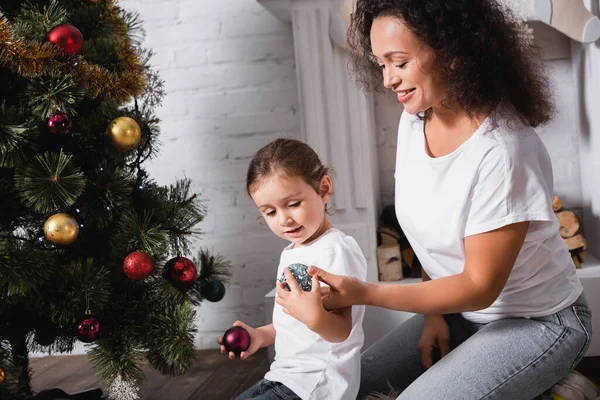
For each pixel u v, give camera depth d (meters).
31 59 1.53
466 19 1.15
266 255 2.49
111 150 1.71
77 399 1.95
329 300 1.15
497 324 1.29
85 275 1.61
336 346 1.28
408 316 1.99
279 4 2.19
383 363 1.48
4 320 1.68
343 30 2.14
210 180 2.50
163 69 2.48
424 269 1.47
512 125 1.20
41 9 1.73
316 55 2.20
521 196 1.17
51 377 2.26
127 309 1.74
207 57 2.46
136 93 1.79
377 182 2.39
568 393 1.29
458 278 1.17
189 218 1.92
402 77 1.18
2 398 1.62
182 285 1.78
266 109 2.45
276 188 1.29
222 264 2.10
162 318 1.68
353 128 2.21
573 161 2.32
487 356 1.23
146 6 2.46
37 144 1.60
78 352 2.53
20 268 1.52
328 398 1.25
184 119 2.49
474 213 1.19
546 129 2.29
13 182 1.66
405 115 1.41
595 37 1.98
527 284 1.27
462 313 1.41
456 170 1.23
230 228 2.50
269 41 2.42
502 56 1.20
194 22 2.45
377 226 2.35
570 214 2.08
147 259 1.64
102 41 1.75
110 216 1.71
